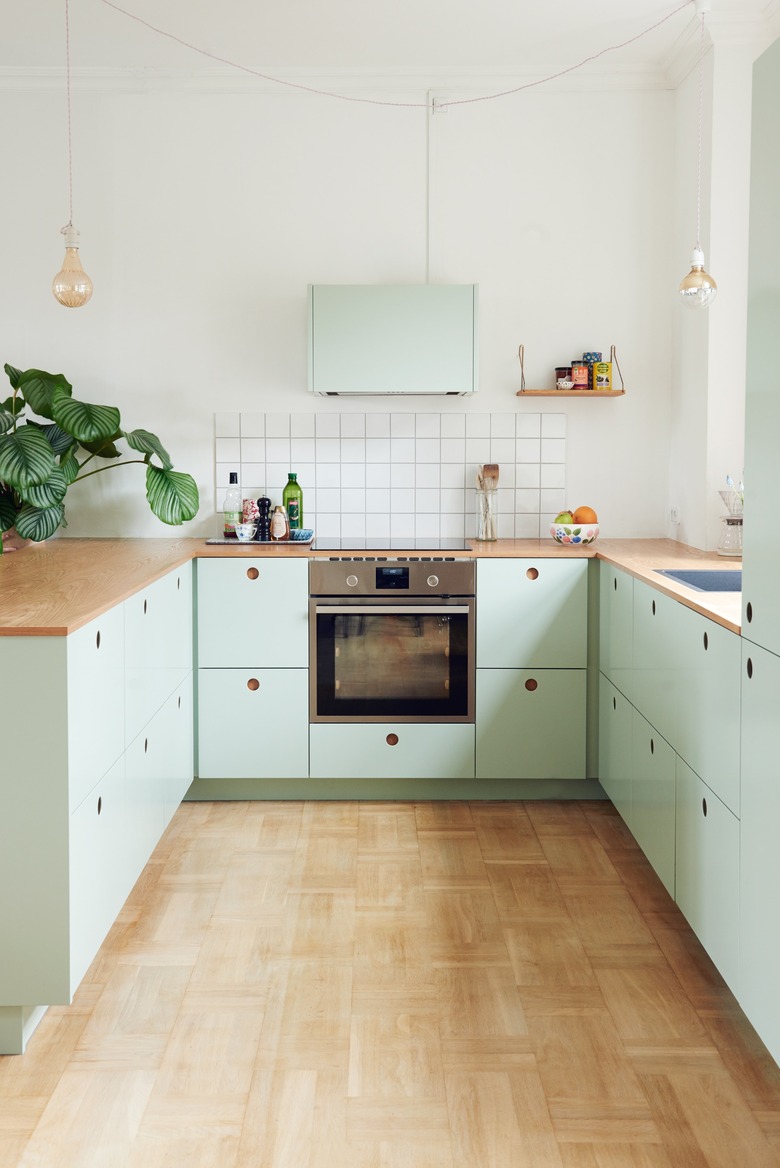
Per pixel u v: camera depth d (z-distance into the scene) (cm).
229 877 295
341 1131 182
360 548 363
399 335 365
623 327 404
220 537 411
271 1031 215
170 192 399
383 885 290
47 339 403
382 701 360
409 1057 205
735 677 205
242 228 400
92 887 218
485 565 356
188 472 409
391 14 340
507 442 409
